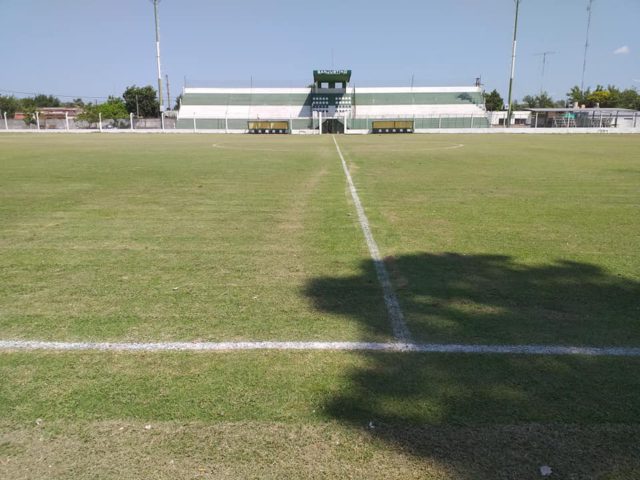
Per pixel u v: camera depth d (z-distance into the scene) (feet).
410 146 96.58
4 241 21.27
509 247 20.22
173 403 9.39
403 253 19.30
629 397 9.59
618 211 28.07
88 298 14.66
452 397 9.56
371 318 13.16
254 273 16.90
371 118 211.00
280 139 135.03
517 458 7.93
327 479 7.52
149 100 280.10
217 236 22.11
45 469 7.78
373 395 9.62
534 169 51.16
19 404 9.41
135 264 18.01
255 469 7.73
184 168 52.01
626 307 13.93
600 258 18.67
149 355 11.23
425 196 33.32
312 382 10.09
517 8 179.52
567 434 8.50
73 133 187.11
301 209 28.50
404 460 7.89
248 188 36.96
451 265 17.75
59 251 19.71
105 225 24.36
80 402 9.45
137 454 8.07
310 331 12.41
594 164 56.54
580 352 11.35
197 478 7.55
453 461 7.87
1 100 284.41
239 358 11.07
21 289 15.43
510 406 9.28
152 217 26.30
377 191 35.55
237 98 235.20
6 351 11.47
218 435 8.50
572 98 315.17
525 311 13.62
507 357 11.11
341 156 69.82
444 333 12.28
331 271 17.08
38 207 29.09
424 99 233.14
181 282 16.05
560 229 23.52
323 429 8.63
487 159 64.23
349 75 226.38
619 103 297.12
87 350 11.49
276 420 8.87
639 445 8.23
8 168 51.31
